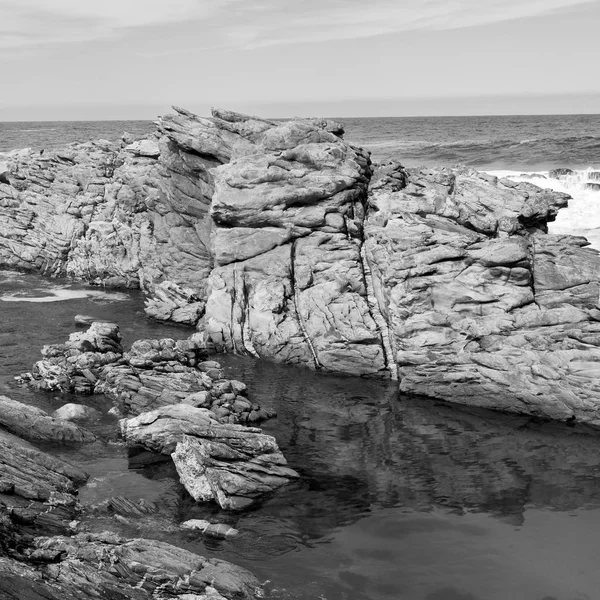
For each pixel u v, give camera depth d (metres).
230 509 17.22
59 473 18.05
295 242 29.59
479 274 24.78
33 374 25.91
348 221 29.39
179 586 13.27
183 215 35.78
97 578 13.19
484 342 24.16
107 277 42.53
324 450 20.64
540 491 18.08
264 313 28.58
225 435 19.06
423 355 24.84
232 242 30.14
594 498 17.66
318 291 28.17
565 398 22.62
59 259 45.19
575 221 43.00
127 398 23.48
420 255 25.52
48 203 47.09
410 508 17.28
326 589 13.94
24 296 39.16
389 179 31.59
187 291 34.72
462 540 15.80
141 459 19.98
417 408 23.98
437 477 18.94
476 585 14.13
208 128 34.41
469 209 27.52
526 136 118.25
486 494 17.95
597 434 21.75
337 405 24.17
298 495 17.98
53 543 14.22
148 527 16.23
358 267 28.27
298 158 30.00
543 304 24.12
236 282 29.72
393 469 19.44
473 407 24.11
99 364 26.08
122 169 42.84
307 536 16.02
